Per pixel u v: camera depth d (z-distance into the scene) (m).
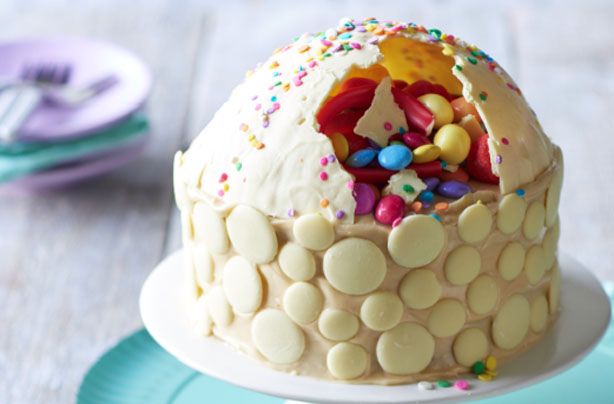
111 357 0.93
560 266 0.90
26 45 1.27
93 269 1.10
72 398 0.96
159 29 1.49
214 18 1.52
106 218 1.16
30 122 1.18
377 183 0.77
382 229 0.75
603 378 0.91
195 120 1.30
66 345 1.01
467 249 0.77
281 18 1.52
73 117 1.19
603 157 1.23
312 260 0.76
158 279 0.88
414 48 0.82
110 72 1.24
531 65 1.38
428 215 0.75
